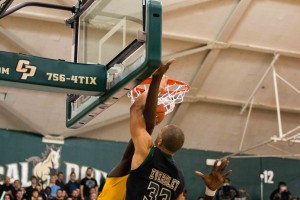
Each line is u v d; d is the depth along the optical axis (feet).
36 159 56.34
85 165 57.98
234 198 58.95
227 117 58.85
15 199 50.90
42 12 45.91
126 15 15.44
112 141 59.41
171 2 46.75
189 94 55.06
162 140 12.06
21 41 47.62
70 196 54.80
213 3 47.67
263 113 59.26
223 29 49.55
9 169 55.36
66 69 14.80
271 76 55.26
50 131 56.95
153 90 11.88
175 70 53.11
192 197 61.11
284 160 65.21
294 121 60.54
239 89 56.08
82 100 17.12
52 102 53.31
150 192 11.70
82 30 19.33
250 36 51.24
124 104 54.80
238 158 63.82
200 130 59.77
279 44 52.42
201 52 52.01
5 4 19.36
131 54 14.21
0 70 14.26
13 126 56.13
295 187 64.90
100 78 15.02
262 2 48.08
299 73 55.67
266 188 64.03
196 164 61.72
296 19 50.19
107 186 12.63
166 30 49.47
